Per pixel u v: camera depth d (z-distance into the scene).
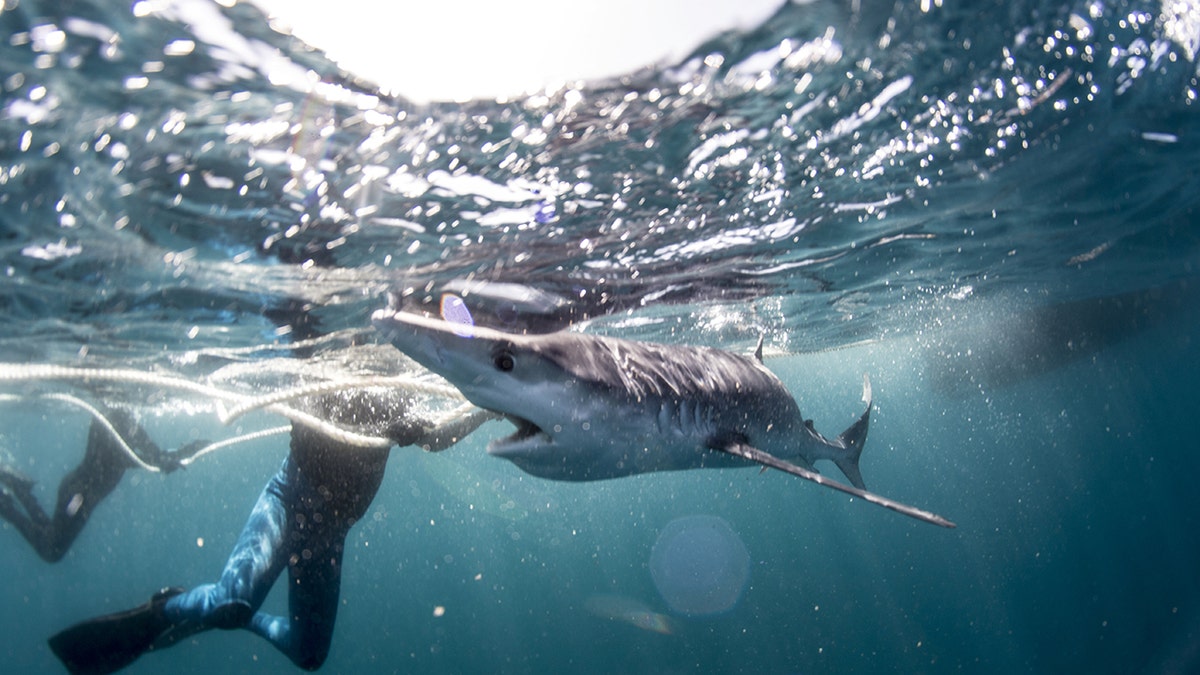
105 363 1.63
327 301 1.21
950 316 2.92
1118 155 1.26
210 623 1.11
